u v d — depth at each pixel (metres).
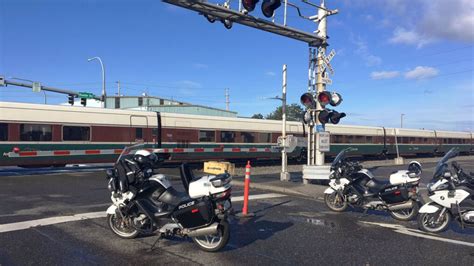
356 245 6.38
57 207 9.26
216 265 5.32
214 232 5.77
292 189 12.57
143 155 6.38
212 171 18.94
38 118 18.53
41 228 7.15
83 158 19.89
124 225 6.57
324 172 13.68
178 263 5.38
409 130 41.06
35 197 10.80
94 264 5.28
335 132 32.72
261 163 28.12
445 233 7.20
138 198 6.32
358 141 34.94
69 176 16.66
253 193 12.29
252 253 5.88
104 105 35.22
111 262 5.38
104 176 16.67
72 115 19.61
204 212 5.75
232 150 26.11
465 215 6.84
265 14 9.98
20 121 18.00
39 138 18.52
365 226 7.77
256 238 6.76
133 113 21.81
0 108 17.53
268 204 10.26
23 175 17.02
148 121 22.31
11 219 7.88
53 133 18.94
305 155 30.08
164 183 6.39
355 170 9.07
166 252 5.86
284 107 15.08
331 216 8.75
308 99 14.20
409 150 40.75
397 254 5.91
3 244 6.14
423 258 5.73
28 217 8.08
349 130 34.12
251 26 12.18
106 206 9.41
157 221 6.16
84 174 17.59
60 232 6.90
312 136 14.99
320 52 14.38
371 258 5.71
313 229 7.47
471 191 6.86
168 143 23.03
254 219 8.35
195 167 23.36
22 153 17.97
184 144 23.73
